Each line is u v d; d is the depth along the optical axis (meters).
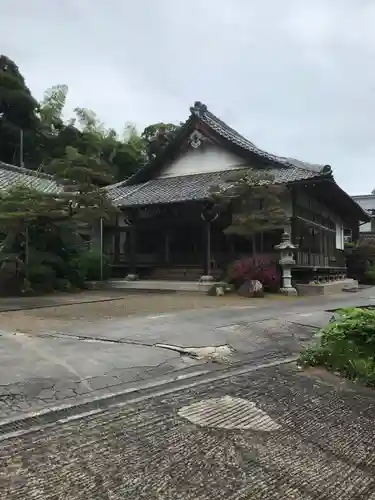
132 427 3.50
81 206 14.91
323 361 5.40
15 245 15.26
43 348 6.27
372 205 44.56
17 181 18.44
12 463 2.89
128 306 11.66
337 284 18.98
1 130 30.61
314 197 19.00
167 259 18.88
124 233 20.53
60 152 32.03
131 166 35.31
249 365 5.54
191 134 20.38
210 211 16.44
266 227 14.25
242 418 3.73
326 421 3.71
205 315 9.70
